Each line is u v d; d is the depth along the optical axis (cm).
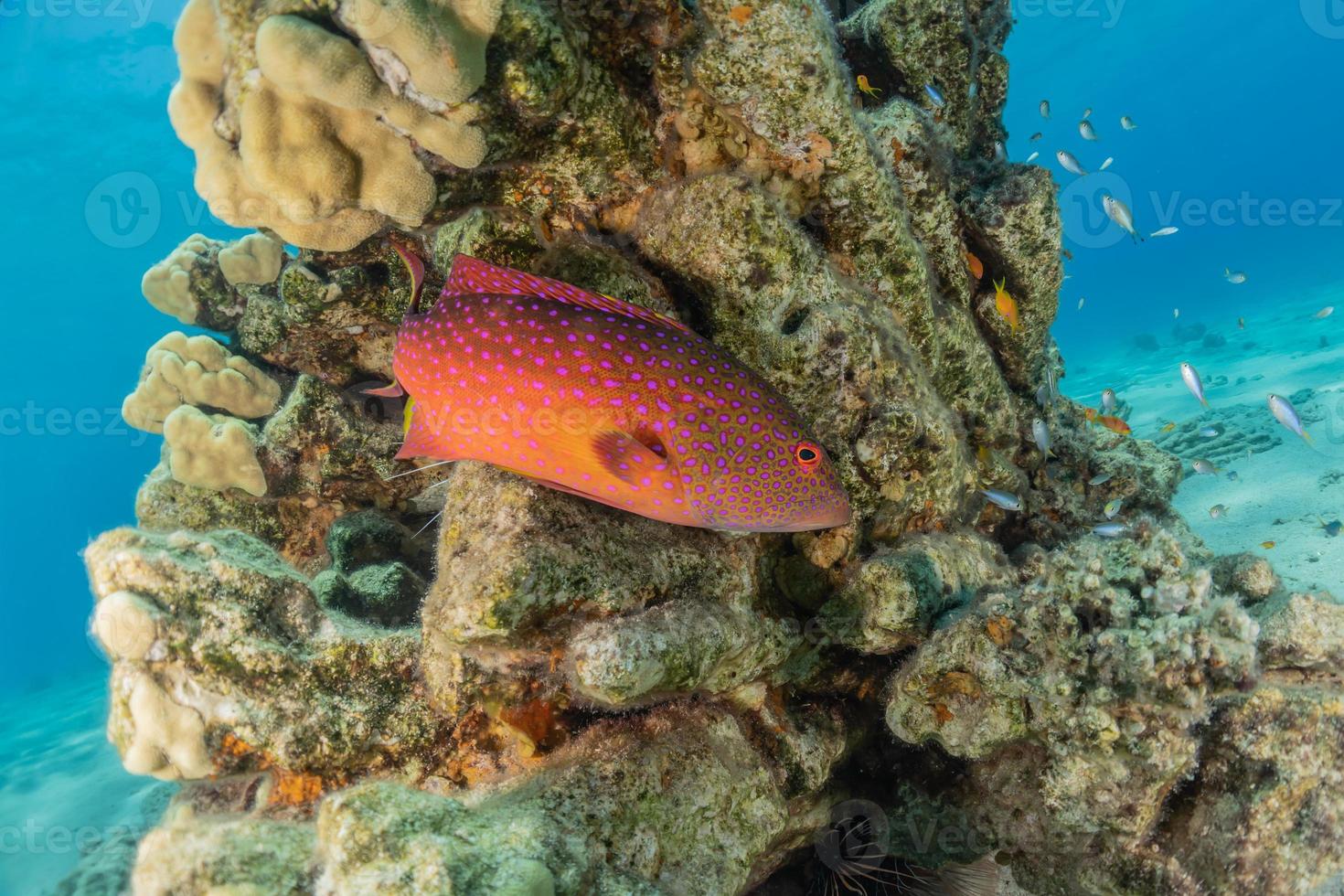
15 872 137
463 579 61
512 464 62
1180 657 61
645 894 57
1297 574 129
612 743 65
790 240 74
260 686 61
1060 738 67
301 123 61
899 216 81
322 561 106
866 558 82
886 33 98
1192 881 64
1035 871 74
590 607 62
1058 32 1239
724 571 72
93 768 194
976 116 113
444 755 65
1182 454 233
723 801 66
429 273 88
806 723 78
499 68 64
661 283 77
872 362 78
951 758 80
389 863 51
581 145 72
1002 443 102
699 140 77
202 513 103
